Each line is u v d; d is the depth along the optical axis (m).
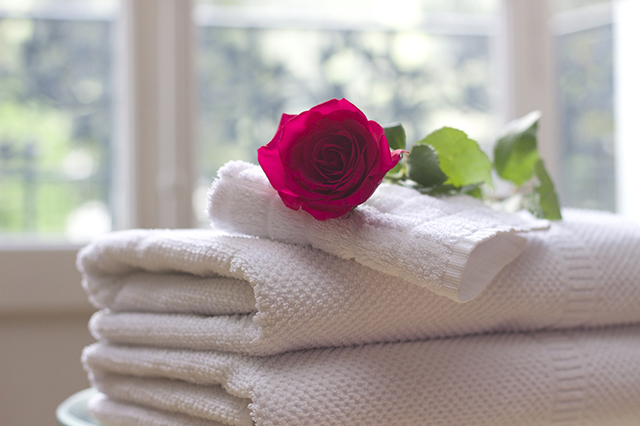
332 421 0.56
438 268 0.55
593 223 0.66
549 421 0.61
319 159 0.56
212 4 1.19
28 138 1.14
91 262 0.66
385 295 0.58
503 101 1.29
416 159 0.64
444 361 0.60
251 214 0.59
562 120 1.30
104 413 0.65
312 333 0.57
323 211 0.56
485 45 1.29
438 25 1.27
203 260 0.58
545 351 0.62
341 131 0.56
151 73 1.16
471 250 0.55
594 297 0.63
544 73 1.29
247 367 0.57
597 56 1.31
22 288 1.04
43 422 1.06
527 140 0.70
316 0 1.22
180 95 1.16
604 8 1.30
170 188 1.15
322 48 1.22
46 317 1.07
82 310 1.08
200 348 0.59
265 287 0.56
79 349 1.08
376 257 0.57
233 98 1.19
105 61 1.17
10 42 1.13
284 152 0.56
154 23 1.16
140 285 0.64
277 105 1.21
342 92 1.22
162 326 0.61
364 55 1.23
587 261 0.63
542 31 1.29
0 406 1.05
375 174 0.56
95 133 1.16
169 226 1.15
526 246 0.63
